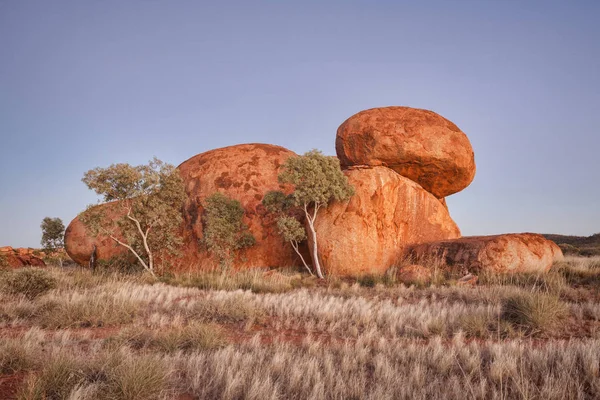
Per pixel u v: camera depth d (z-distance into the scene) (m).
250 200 21.80
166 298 11.84
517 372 5.42
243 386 4.91
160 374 4.93
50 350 6.42
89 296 11.15
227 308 9.86
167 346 6.69
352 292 13.46
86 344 7.24
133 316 9.70
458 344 6.76
